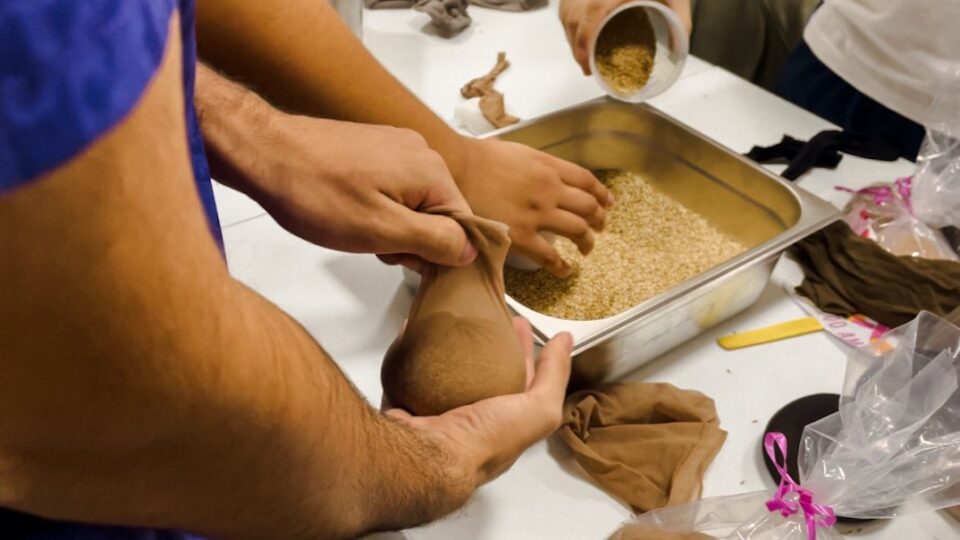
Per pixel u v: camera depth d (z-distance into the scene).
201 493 0.25
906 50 0.98
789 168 0.89
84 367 0.20
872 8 1.00
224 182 0.51
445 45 1.12
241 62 0.56
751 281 0.68
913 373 0.52
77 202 0.18
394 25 1.16
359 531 0.35
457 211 0.49
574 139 0.89
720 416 0.62
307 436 0.26
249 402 0.23
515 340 0.50
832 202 0.85
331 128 0.51
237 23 0.54
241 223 0.78
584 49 0.86
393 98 0.61
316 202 0.49
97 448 0.22
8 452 0.22
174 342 0.21
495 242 0.48
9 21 0.17
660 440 0.57
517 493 0.56
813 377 0.65
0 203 0.17
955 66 0.83
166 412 0.22
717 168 0.83
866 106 1.12
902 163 0.92
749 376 0.65
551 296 0.73
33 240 0.18
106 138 0.18
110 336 0.20
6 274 0.18
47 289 0.19
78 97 0.18
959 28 0.93
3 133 0.17
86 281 0.19
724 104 1.02
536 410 0.47
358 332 0.67
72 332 0.19
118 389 0.21
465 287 0.49
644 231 0.83
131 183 0.19
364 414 0.32
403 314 0.69
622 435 0.58
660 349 0.66
